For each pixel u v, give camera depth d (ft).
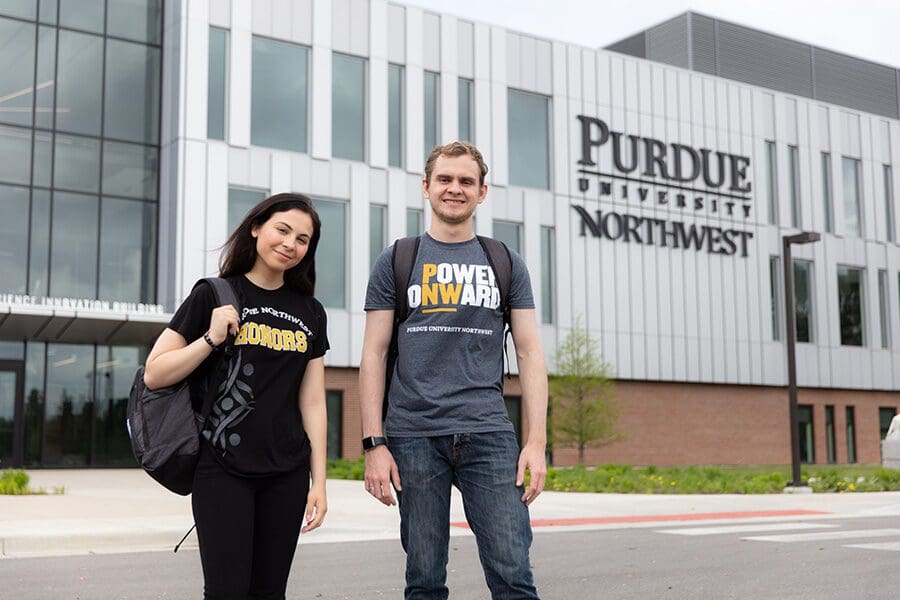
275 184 91.71
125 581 26.30
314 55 95.04
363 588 25.21
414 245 13.29
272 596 12.41
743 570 28.50
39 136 86.99
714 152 118.83
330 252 94.43
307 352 12.59
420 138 100.27
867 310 129.39
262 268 12.59
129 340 88.12
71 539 34.35
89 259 87.76
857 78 147.95
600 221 109.09
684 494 62.49
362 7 98.22
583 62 110.73
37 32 87.92
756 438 118.42
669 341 112.47
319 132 94.53
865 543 35.45
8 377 84.28
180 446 11.82
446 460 12.83
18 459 83.66
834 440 124.98
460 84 103.50
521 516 12.60
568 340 101.76
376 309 13.17
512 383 100.58
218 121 90.22
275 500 12.26
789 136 125.29
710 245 116.37
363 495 58.54
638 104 113.91
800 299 124.06
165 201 89.51
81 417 86.84
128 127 90.74
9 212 85.20
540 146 107.76
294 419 12.46
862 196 130.93
